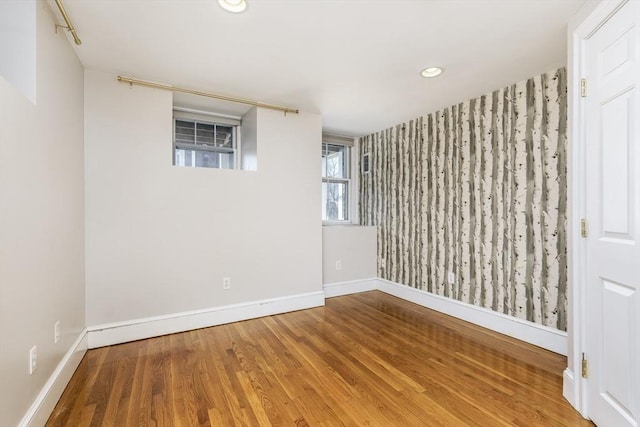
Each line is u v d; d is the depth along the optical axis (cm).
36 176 154
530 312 255
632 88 131
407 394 183
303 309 347
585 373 161
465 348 246
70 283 205
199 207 289
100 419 161
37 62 156
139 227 262
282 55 220
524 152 259
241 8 168
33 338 149
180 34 194
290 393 184
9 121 129
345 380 198
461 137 313
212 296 296
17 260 135
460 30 189
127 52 216
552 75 241
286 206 336
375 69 241
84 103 240
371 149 449
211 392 185
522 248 261
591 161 157
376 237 439
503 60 226
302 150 345
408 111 341
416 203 370
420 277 365
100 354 234
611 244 143
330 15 175
